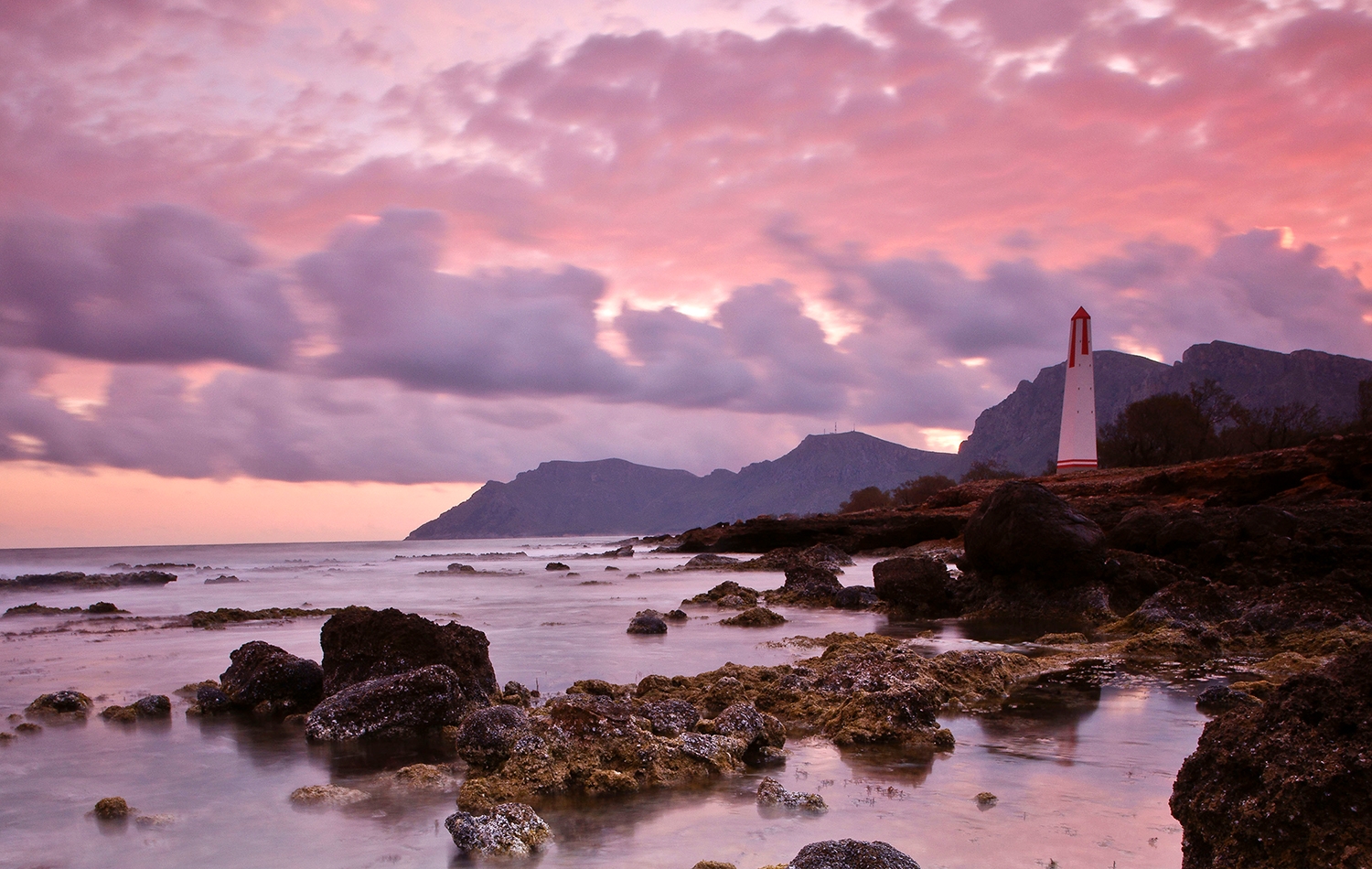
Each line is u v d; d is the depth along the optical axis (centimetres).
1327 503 2759
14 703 1333
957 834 674
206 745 1049
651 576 4638
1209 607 1889
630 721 912
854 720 1017
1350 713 535
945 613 2422
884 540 6266
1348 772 505
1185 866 569
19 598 3791
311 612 2716
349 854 662
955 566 4016
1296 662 1456
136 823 743
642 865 624
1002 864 614
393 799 812
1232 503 4162
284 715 1235
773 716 1059
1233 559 2366
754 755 933
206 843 691
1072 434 9094
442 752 1006
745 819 725
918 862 618
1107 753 924
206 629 2370
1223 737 574
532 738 871
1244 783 547
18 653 1898
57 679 1545
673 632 2066
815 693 1177
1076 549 2219
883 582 2534
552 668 1530
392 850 671
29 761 966
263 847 680
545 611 2655
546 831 686
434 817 756
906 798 772
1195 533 2462
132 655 1850
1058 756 911
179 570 6681
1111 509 4350
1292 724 546
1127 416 9231
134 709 1224
